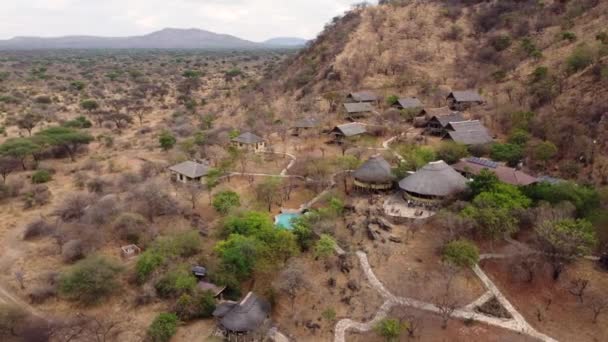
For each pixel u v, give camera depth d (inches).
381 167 2778.1
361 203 2620.6
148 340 1788.9
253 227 2262.6
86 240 2359.7
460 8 6702.8
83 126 4997.5
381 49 6028.5
